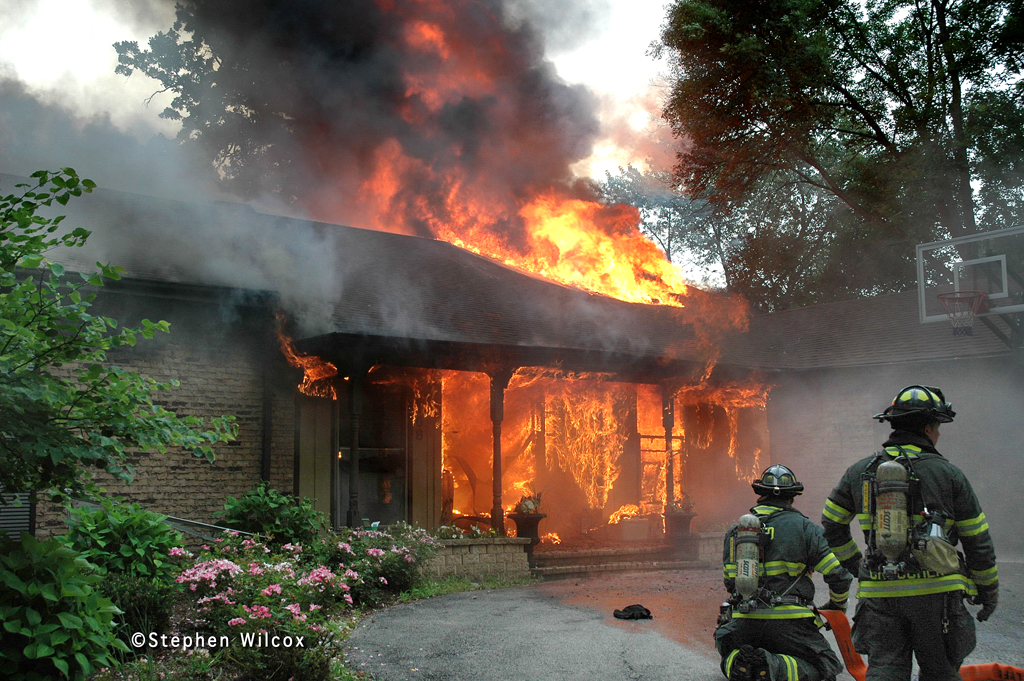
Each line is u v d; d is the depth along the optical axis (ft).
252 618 19.49
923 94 77.77
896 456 13.38
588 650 23.57
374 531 36.63
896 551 12.71
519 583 39.58
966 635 12.60
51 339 17.06
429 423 49.11
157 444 18.57
